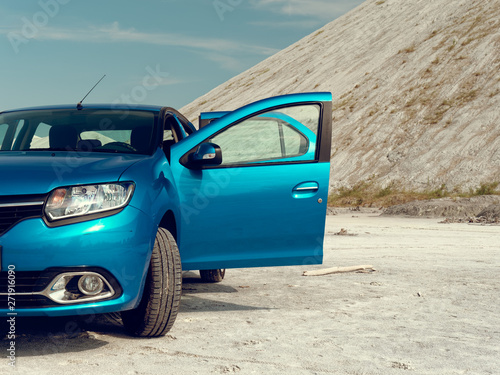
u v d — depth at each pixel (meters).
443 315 5.34
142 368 3.62
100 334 4.45
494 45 54.72
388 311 5.47
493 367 3.78
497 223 22.58
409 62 59.78
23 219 3.84
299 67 79.25
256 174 4.89
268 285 6.96
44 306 3.81
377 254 10.72
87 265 3.86
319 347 4.18
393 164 45.06
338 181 45.81
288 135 5.10
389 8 81.88
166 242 4.36
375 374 3.59
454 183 39.47
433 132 46.53
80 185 3.98
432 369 3.71
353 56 70.56
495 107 46.12
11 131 5.31
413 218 27.64
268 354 3.97
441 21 66.06
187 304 5.70
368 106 55.19
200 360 3.82
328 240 13.99
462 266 8.94
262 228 4.88
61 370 3.55
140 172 4.30
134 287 4.03
